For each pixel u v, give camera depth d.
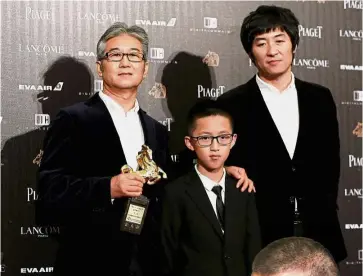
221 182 2.75
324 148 3.04
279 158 2.96
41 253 2.75
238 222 2.70
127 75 2.72
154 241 2.71
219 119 2.74
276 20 2.95
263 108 2.98
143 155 2.62
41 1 2.84
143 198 2.61
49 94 2.82
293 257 1.24
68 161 2.63
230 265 2.64
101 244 2.66
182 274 2.66
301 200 2.98
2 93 2.78
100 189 2.57
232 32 3.03
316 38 3.12
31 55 2.82
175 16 2.98
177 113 2.95
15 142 2.78
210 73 3.00
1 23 2.80
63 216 2.67
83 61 2.87
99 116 2.68
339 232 3.05
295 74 3.08
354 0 3.18
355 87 3.14
